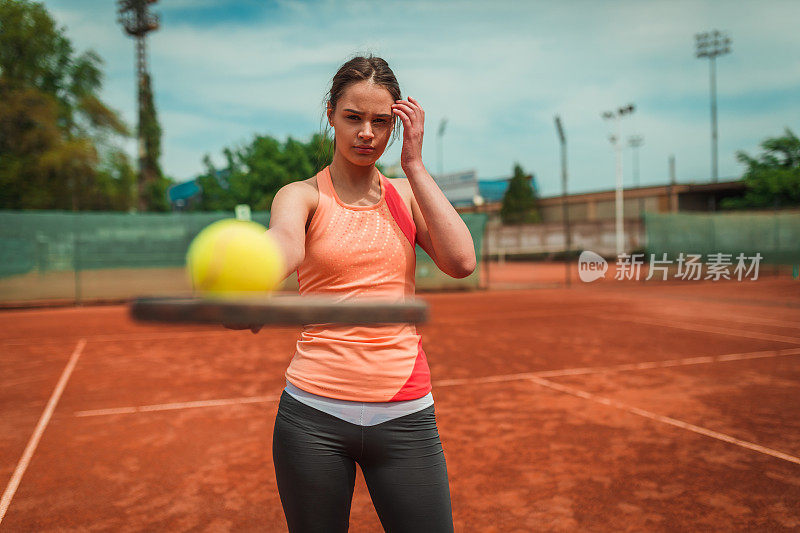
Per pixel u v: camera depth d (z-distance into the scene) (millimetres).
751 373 6312
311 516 1375
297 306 497
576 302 13953
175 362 7012
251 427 4480
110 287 15508
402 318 564
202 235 615
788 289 17234
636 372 6371
